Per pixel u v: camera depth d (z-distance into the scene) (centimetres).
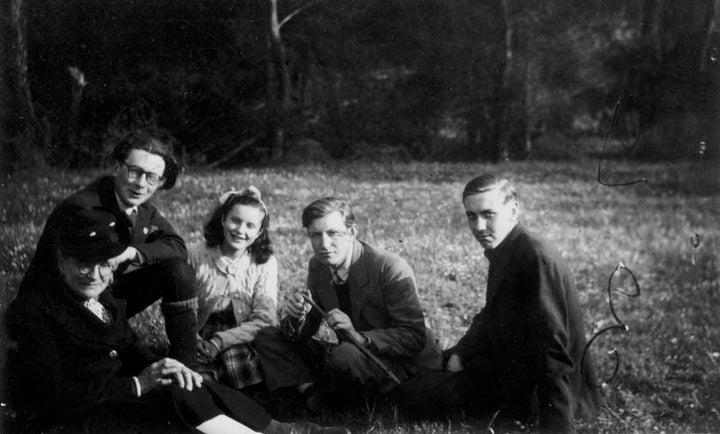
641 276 615
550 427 318
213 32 1238
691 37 988
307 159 1365
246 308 381
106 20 1061
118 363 307
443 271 586
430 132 1421
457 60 1411
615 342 452
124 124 1084
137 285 341
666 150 1082
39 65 1005
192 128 1234
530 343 324
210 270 377
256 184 1020
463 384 345
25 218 690
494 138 1388
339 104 1475
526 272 327
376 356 363
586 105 1369
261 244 384
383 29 1420
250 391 372
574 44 1355
